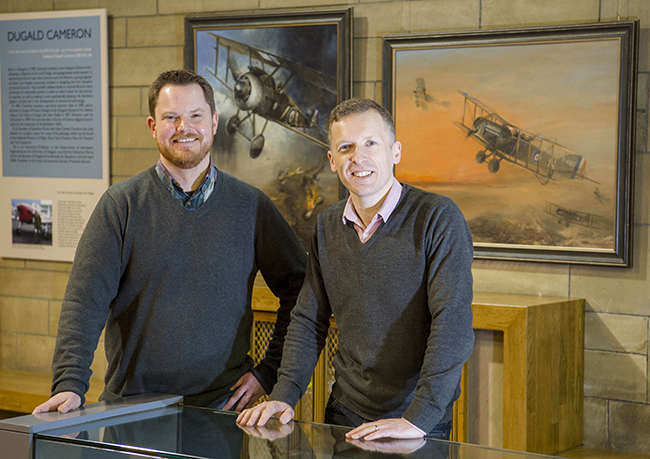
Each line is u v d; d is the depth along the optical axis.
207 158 1.94
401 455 1.25
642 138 2.99
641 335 3.00
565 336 2.92
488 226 3.23
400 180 3.37
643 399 3.00
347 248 1.75
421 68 3.28
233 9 3.61
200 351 1.89
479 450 1.29
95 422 1.47
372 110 1.66
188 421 1.49
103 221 1.88
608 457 2.91
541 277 3.16
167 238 1.89
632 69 2.93
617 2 2.99
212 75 3.63
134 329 1.90
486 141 3.21
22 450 1.37
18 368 4.12
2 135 4.07
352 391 1.76
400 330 1.67
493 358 2.78
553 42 3.06
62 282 4.02
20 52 4.00
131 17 3.81
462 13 3.23
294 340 1.82
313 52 3.44
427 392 1.51
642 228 3.00
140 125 3.83
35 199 4.03
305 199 3.52
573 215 3.08
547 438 2.83
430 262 1.65
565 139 3.07
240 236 1.98
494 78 3.17
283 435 1.39
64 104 3.94
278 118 3.54
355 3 3.41
